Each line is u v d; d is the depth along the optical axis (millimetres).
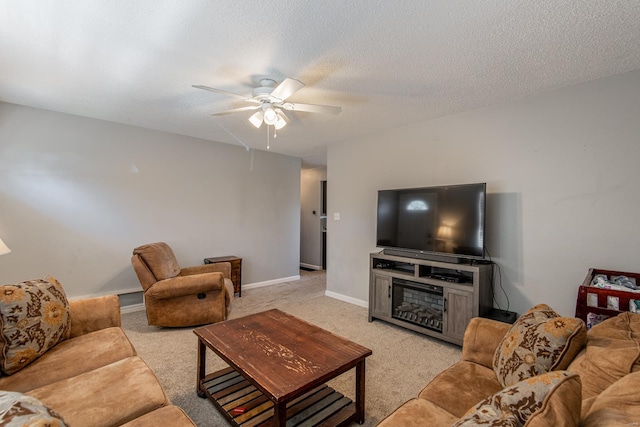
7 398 818
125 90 2750
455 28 1830
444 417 1229
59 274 3383
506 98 2873
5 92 2820
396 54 2127
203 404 1994
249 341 1916
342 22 1778
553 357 1272
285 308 4047
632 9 1640
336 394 1998
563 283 2635
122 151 3783
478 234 2840
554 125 2684
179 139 4266
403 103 3004
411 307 3320
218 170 4680
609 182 2432
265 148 5090
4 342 1512
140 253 3252
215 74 2432
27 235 3211
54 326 1775
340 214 4512
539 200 2762
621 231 2383
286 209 5633
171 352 2719
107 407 1276
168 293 3111
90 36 1923
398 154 3814
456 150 3295
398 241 3457
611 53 2090
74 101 3023
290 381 1483
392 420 1212
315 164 6625
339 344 1881
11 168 3119
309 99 2916
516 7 1640
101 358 1699
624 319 1339
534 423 760
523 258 2842
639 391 805
